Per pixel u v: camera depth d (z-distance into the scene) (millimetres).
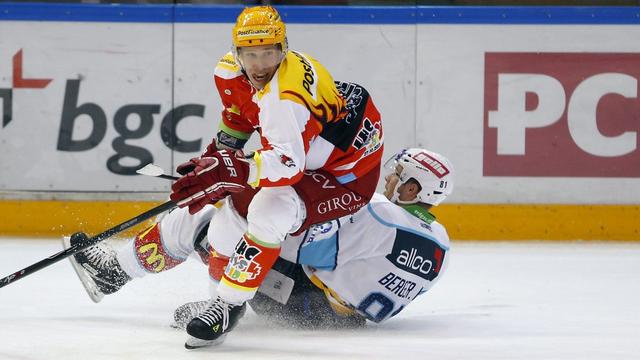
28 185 23641
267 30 10344
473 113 23500
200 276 16703
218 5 23531
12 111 23578
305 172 11492
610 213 23453
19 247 21109
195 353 10438
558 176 23469
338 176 11523
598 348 11117
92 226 23578
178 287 15484
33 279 16500
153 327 12086
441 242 12508
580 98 23484
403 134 23625
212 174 10625
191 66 23578
